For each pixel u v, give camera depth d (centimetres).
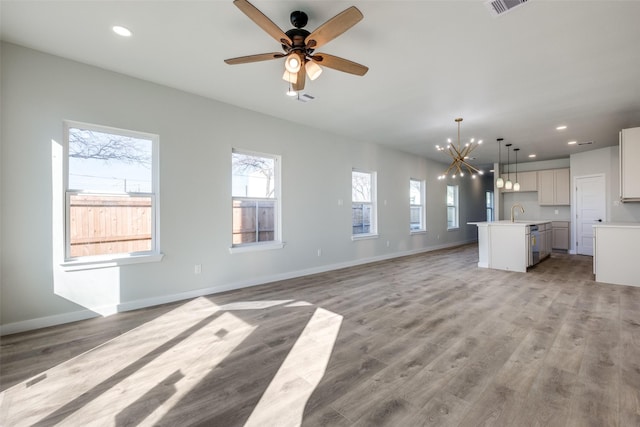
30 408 167
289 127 478
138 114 330
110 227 320
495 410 161
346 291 399
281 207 468
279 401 172
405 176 719
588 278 466
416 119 467
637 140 423
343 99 388
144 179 343
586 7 212
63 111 288
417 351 230
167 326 281
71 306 291
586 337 250
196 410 164
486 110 425
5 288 262
